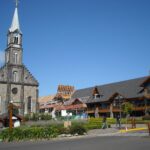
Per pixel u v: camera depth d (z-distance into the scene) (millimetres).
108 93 75188
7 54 70500
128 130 36594
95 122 46312
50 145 22094
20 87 68562
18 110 66938
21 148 20609
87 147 19531
